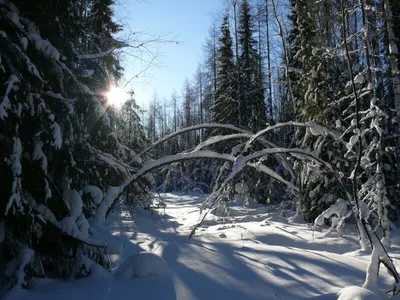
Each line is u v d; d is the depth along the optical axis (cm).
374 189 936
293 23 1714
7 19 530
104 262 659
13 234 540
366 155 939
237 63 2394
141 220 1243
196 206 1838
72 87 629
